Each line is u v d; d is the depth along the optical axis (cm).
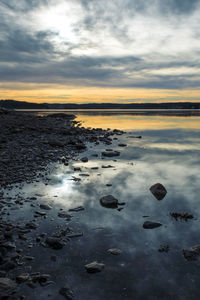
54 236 573
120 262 474
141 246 531
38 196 844
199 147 1930
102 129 3456
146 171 1180
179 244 538
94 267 450
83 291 398
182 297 382
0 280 409
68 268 457
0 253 495
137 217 682
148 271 446
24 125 2962
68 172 1156
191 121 5575
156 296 385
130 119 6531
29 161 1323
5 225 625
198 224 636
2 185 950
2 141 1816
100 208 747
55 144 1825
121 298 382
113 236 576
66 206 761
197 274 438
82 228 617
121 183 994
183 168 1235
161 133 3070
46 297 386
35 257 494
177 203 780
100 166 1287
